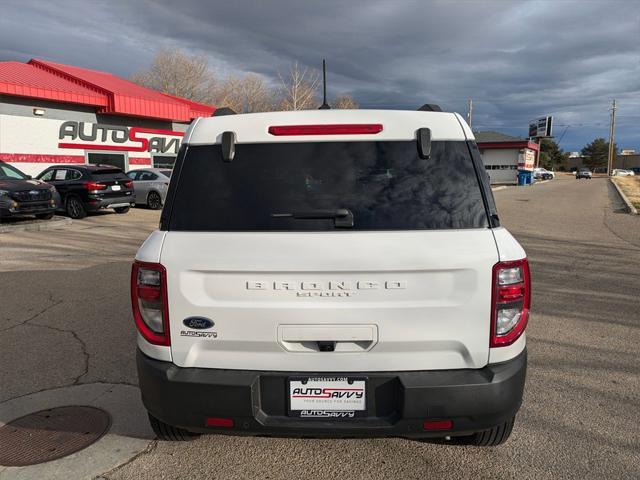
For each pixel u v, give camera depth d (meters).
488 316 2.34
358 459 2.92
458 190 2.45
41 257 8.88
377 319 2.32
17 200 12.27
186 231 2.43
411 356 2.36
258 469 2.83
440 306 2.31
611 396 3.67
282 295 2.33
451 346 2.35
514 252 2.37
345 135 2.53
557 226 13.68
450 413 2.31
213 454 2.97
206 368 2.42
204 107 27.16
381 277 2.31
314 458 2.94
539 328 5.20
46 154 18.14
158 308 2.42
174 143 23.59
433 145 2.52
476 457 2.92
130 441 3.10
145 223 13.88
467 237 2.34
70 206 14.69
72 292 6.49
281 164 2.50
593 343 4.77
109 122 20.42
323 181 2.46
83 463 2.87
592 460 2.88
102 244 10.31
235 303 2.36
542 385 3.85
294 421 2.38
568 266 8.33
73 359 4.35
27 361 4.30
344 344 2.36
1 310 5.73
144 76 51.47
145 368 2.45
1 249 9.66
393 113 2.60
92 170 14.74
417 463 2.88
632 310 5.83
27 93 16.83
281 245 2.33
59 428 3.24
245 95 51.34
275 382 2.39
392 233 2.34
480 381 2.31
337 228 2.38
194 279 2.37
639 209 18.17
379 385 2.37
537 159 66.75
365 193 2.43
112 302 6.05
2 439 3.11
